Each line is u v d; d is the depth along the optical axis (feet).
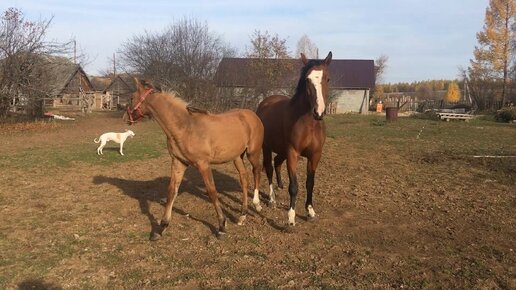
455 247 17.75
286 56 96.68
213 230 19.72
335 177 31.24
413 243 18.19
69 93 114.93
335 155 41.42
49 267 15.58
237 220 21.17
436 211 22.82
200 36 94.68
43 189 26.91
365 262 16.12
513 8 129.18
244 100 92.58
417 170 33.78
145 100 18.31
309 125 19.56
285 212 22.59
